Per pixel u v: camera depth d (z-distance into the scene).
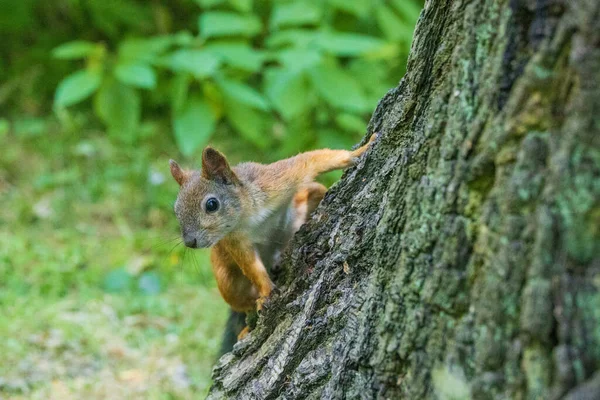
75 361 9.52
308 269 5.65
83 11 16.42
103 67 14.09
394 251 4.51
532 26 3.71
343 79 12.91
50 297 11.12
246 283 6.97
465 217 4.02
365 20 14.64
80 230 12.98
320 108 13.70
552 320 3.55
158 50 13.70
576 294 3.47
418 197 4.28
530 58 3.73
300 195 7.06
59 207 13.46
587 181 3.44
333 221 5.61
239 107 13.73
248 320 6.97
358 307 4.88
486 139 3.90
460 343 3.98
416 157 4.37
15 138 15.23
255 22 13.50
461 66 4.10
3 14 16.19
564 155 3.50
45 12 16.77
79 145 14.74
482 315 3.87
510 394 3.74
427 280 4.20
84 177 14.20
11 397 8.70
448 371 4.06
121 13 15.38
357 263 5.11
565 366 3.47
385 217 4.57
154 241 12.54
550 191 3.55
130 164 14.23
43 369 9.27
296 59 12.33
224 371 6.01
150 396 8.78
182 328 10.44
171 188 13.59
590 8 3.42
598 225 3.42
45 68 16.48
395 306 4.39
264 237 6.96
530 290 3.61
